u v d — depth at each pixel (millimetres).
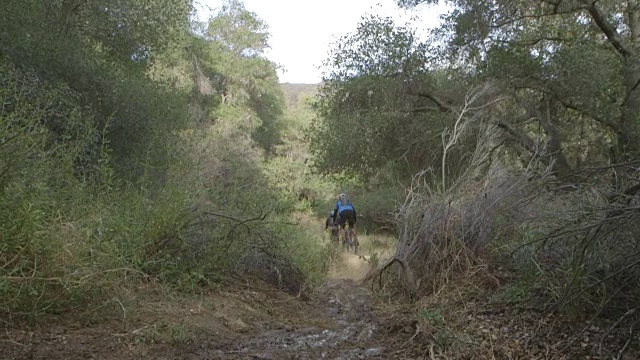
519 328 4652
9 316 4113
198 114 23828
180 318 5074
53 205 4859
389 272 7684
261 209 7387
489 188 7250
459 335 4492
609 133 17297
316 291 8586
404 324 5371
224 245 6980
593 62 14750
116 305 4832
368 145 17328
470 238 6883
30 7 11102
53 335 4113
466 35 16453
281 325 5805
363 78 16750
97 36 14789
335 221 13773
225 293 6566
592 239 4316
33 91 8789
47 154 5590
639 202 4359
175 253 6484
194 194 6957
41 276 4254
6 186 4496
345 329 5633
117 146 13211
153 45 15695
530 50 16266
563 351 4027
